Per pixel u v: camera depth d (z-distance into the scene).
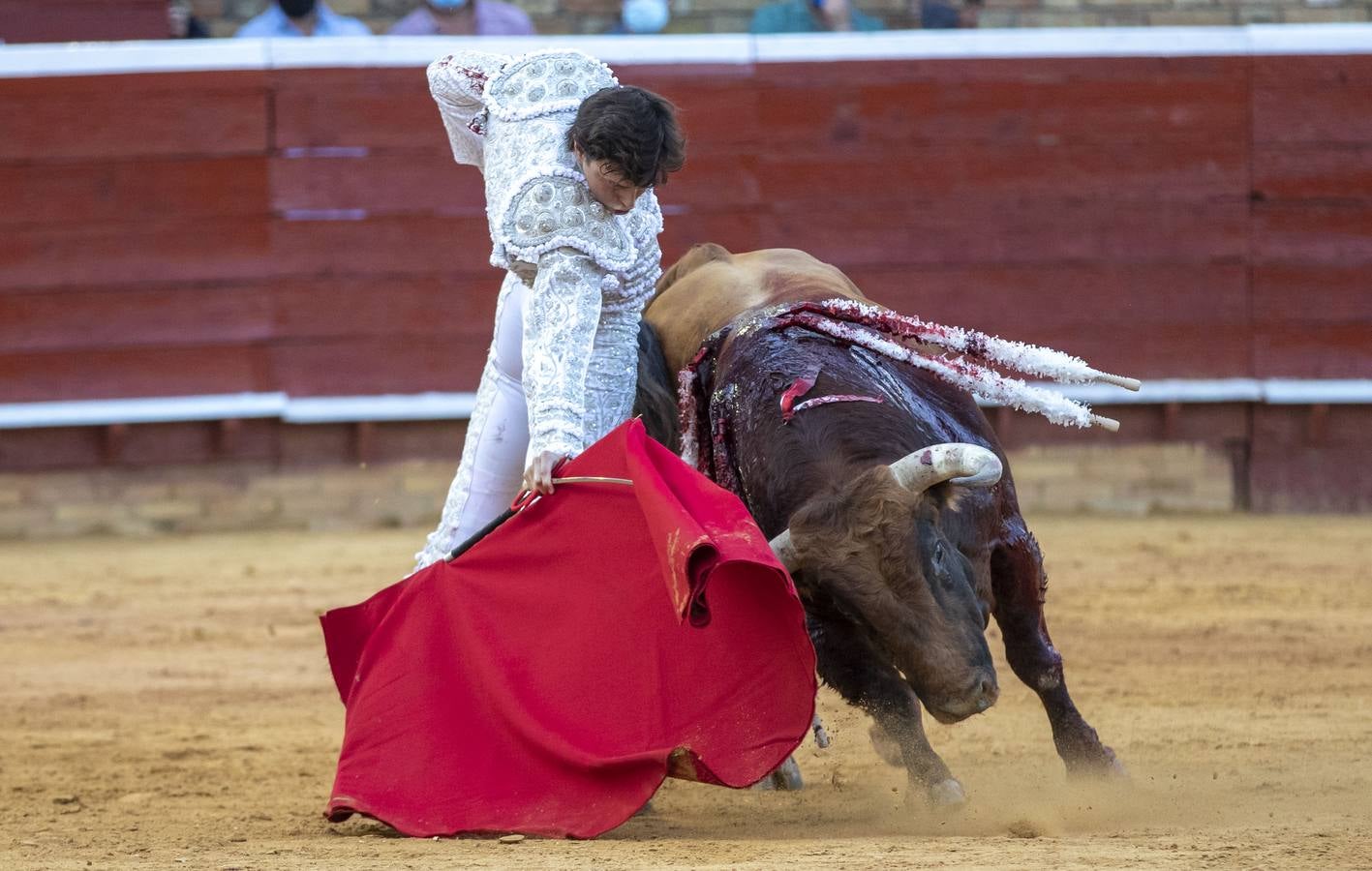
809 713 10.19
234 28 33.94
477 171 28.45
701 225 28.38
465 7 30.98
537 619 10.94
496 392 11.90
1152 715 15.45
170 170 28.03
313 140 28.17
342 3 33.72
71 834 11.31
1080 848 9.41
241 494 28.52
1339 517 28.50
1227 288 28.83
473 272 28.42
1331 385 28.80
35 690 17.78
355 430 28.52
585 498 10.79
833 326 12.05
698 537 9.64
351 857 9.83
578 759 10.50
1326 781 12.38
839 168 28.53
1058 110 28.69
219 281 28.11
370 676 11.29
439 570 11.27
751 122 28.38
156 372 28.05
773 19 31.67
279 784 13.48
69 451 28.16
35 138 27.81
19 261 27.84
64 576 24.48
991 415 28.73
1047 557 24.52
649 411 12.80
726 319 12.89
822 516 10.08
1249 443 29.14
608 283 10.95
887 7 34.09
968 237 28.67
